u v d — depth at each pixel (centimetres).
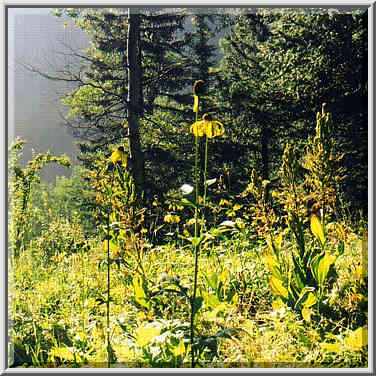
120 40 1176
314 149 397
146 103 1134
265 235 428
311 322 344
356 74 983
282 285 372
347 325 347
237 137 1148
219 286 381
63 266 520
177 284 309
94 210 915
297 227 385
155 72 1167
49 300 434
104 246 379
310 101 1034
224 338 293
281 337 312
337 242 437
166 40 1197
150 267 423
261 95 1117
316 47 1042
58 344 348
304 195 411
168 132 1088
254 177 437
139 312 362
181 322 340
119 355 314
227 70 1232
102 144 1143
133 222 389
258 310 361
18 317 383
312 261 371
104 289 429
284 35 1093
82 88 1161
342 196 565
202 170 1093
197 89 309
